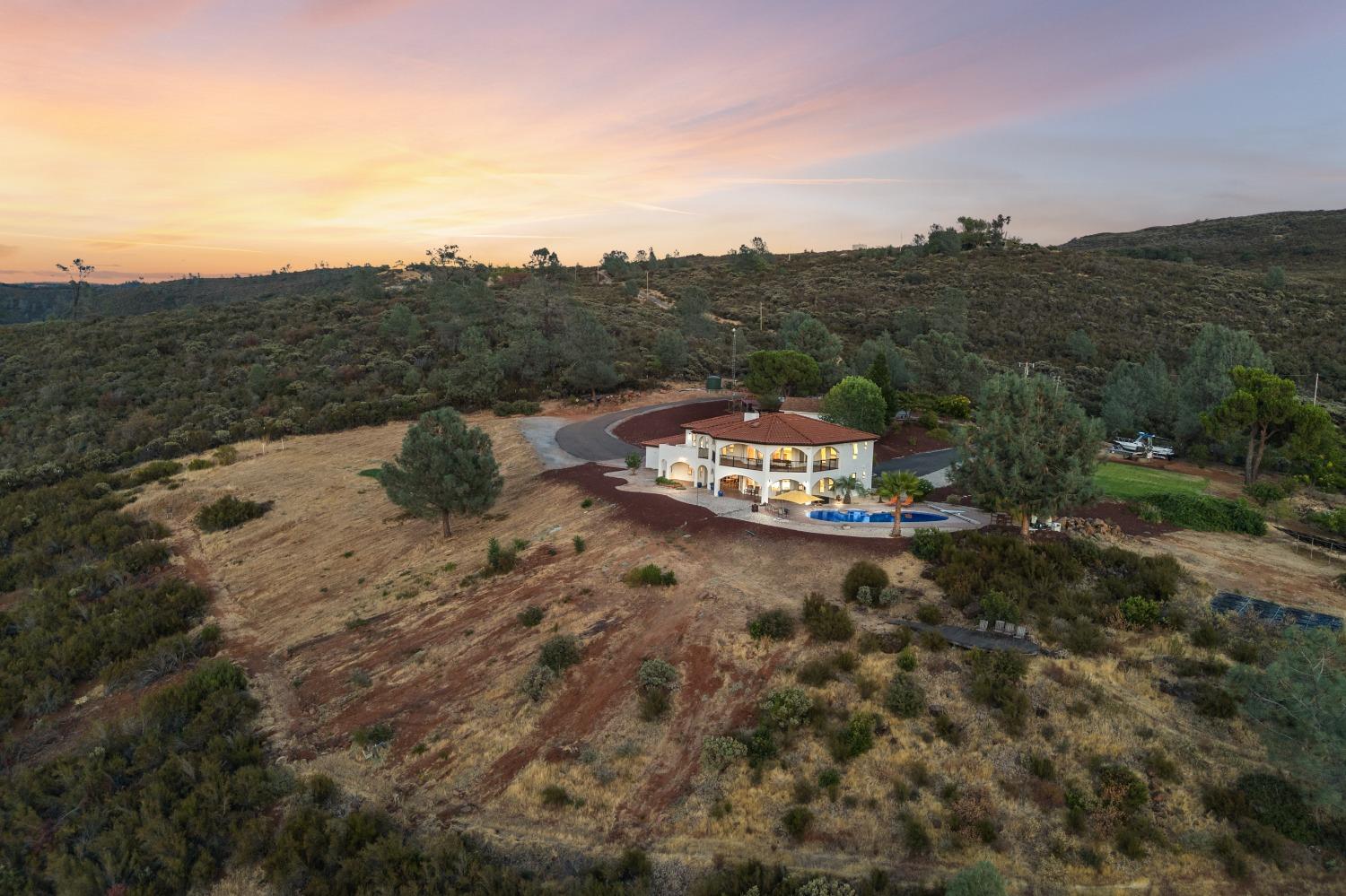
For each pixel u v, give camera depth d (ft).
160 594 133.08
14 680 108.58
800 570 111.55
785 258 653.30
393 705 93.40
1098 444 112.37
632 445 206.49
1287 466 172.96
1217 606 95.09
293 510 169.89
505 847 71.36
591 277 609.01
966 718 79.05
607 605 106.83
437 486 139.85
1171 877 63.26
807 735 79.46
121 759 85.40
